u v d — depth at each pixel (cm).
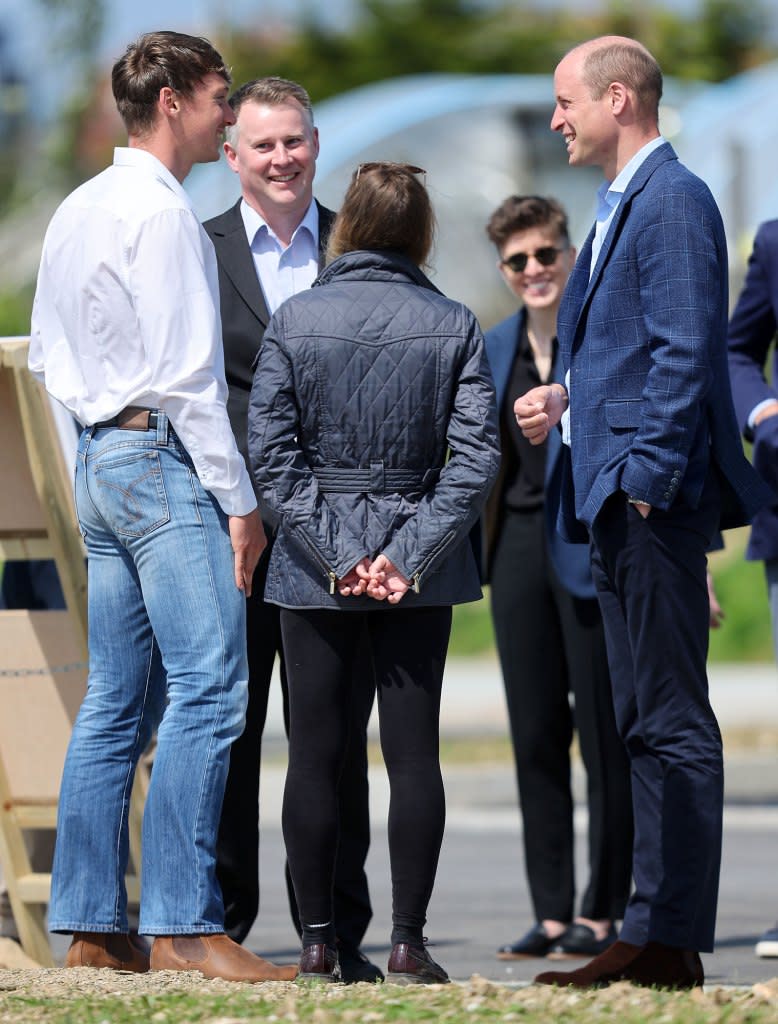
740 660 7038
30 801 2203
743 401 2328
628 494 1761
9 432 2147
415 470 1814
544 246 2473
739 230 8300
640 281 1786
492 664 7375
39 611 2162
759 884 3120
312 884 1816
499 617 2531
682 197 1772
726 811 4122
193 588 1822
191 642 1825
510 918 2861
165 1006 1609
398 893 1805
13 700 2186
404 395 1798
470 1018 1545
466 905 3017
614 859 2447
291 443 1803
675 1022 1516
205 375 1806
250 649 2111
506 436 2523
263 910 2992
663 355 1748
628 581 1795
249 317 2123
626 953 1844
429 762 1809
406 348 1803
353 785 2102
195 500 1830
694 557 1795
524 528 2508
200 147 1906
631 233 1792
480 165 9350
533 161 9419
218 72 1908
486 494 1795
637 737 1881
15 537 2170
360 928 2094
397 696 1812
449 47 14938
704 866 1783
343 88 14738
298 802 1811
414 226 1859
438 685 1823
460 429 1795
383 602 1791
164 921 1817
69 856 1889
